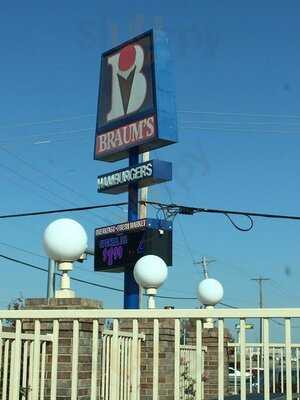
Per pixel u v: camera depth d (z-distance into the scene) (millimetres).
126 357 9195
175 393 6387
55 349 6965
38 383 7551
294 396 7719
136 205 16297
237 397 7805
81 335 8031
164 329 11742
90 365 8070
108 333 8742
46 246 9430
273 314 6145
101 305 9156
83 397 7926
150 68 15992
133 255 15727
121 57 16938
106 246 16484
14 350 7309
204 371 14312
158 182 16062
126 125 16422
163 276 13273
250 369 14992
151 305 13203
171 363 11797
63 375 7977
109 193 17109
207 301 16047
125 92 16625
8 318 7238
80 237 9414
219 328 6320
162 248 15781
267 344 6141
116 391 6863
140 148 16281
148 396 11469
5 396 7672
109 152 16797
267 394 6109
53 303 8844
